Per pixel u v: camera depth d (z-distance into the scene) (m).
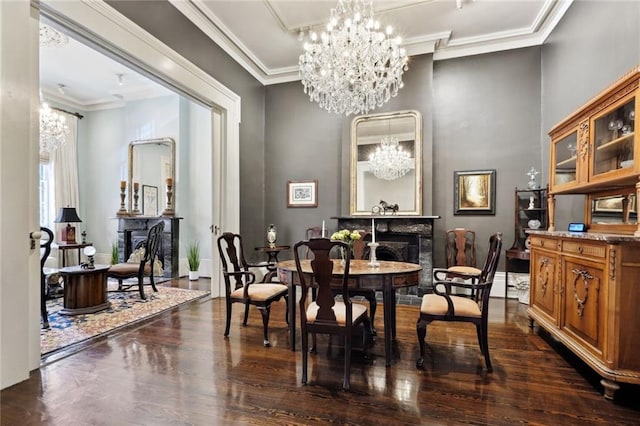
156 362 2.34
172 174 5.77
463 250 4.32
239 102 4.56
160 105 5.92
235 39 4.25
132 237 5.86
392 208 4.62
